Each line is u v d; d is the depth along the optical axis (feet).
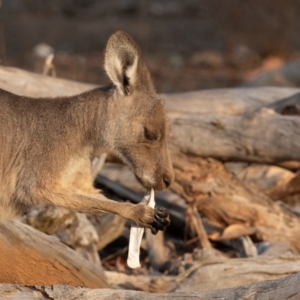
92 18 112.16
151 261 39.86
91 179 31.12
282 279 25.53
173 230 43.93
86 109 30.96
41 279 32.07
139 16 112.78
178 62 91.45
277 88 48.44
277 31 93.86
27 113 30.78
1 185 30.42
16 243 31.63
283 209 41.60
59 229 36.68
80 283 32.76
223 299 25.71
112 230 39.09
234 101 47.62
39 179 29.96
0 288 27.35
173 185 41.11
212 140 41.14
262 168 44.96
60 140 30.48
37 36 100.78
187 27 108.17
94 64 87.92
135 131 30.66
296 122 40.47
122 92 30.73
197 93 48.01
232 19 95.25
